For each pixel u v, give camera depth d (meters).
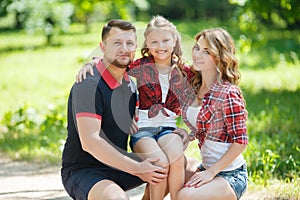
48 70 15.73
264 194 5.58
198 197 4.34
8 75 15.05
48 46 21.38
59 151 7.39
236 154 4.43
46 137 7.91
